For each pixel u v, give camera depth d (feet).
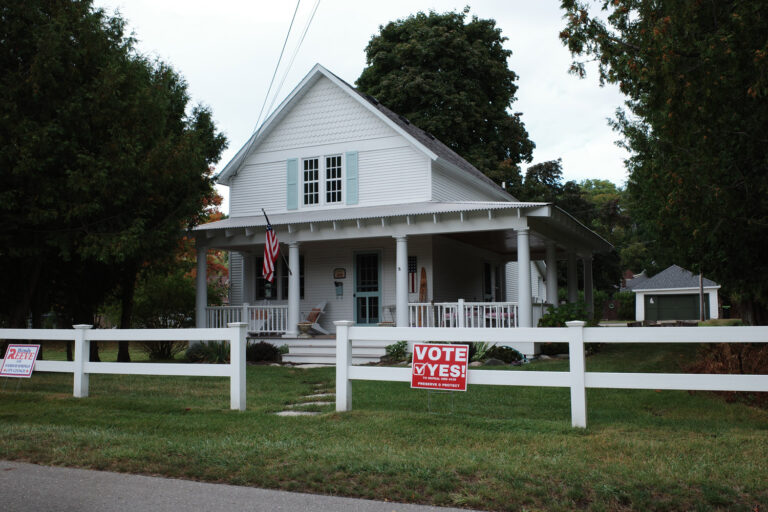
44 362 33.40
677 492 15.43
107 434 23.15
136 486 17.16
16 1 38.50
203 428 24.04
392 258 63.52
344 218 54.65
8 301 51.11
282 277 68.69
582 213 144.46
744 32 22.68
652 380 21.67
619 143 49.39
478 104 117.60
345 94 65.16
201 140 59.82
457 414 25.86
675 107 24.43
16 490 16.81
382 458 18.76
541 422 23.63
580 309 55.11
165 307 69.62
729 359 32.96
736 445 19.74
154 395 33.83
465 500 15.39
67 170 39.04
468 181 69.82
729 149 25.09
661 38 23.71
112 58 42.96
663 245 48.29
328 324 65.41
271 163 68.03
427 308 55.36
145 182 44.34
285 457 19.20
